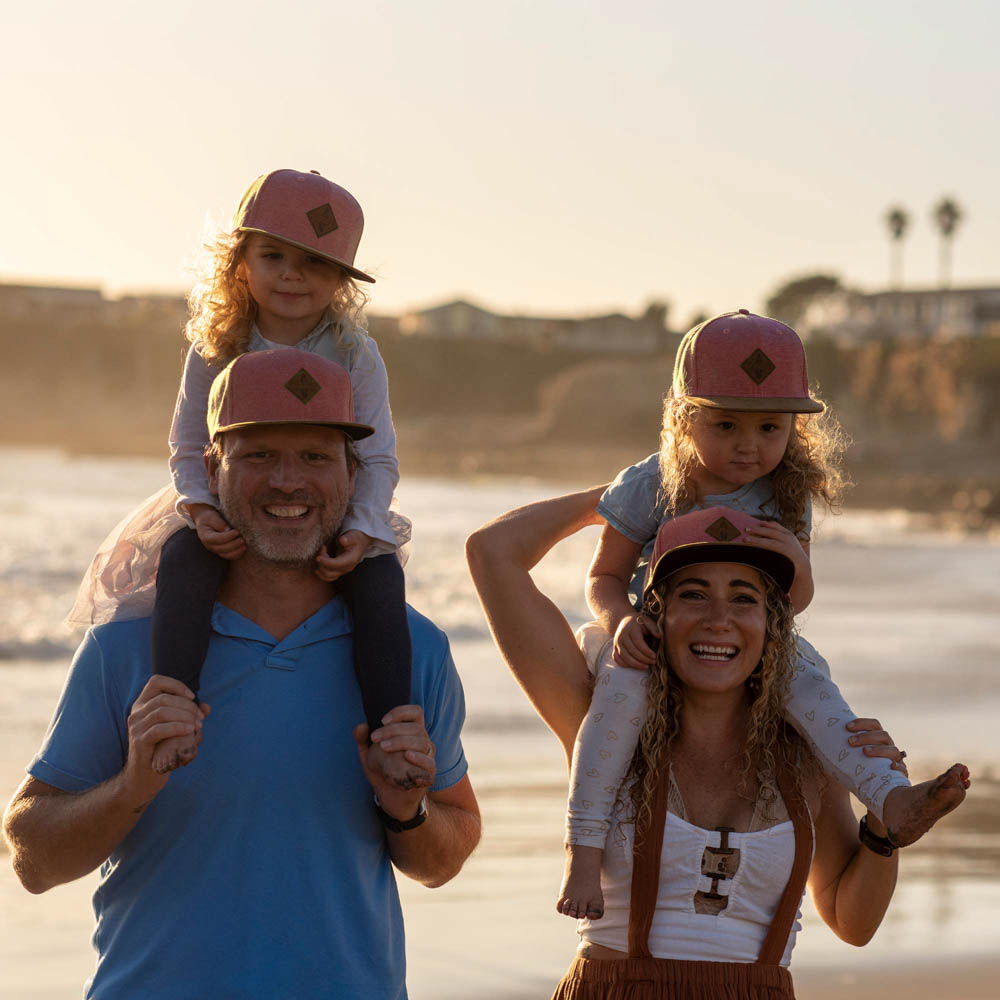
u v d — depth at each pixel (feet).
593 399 459.73
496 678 54.95
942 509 301.22
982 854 31.22
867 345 412.98
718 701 13.47
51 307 609.83
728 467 14.76
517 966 23.20
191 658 11.98
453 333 583.99
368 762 11.98
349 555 12.51
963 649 69.56
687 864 13.00
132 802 11.51
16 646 60.85
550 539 15.24
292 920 11.94
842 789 14.11
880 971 23.15
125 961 12.00
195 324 14.79
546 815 33.78
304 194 14.39
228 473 12.17
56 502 190.90
